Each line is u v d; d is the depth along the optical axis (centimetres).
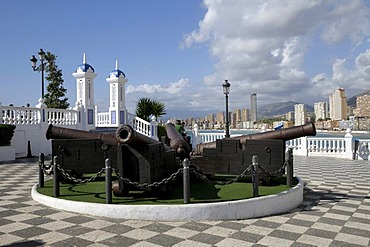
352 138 1903
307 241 529
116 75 2517
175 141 945
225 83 1795
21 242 507
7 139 1634
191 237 536
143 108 2902
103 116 2594
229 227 593
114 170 693
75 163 861
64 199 701
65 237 529
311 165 1570
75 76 2288
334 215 684
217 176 1002
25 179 1067
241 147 867
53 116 1983
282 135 847
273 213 689
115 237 531
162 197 706
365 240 537
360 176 1220
